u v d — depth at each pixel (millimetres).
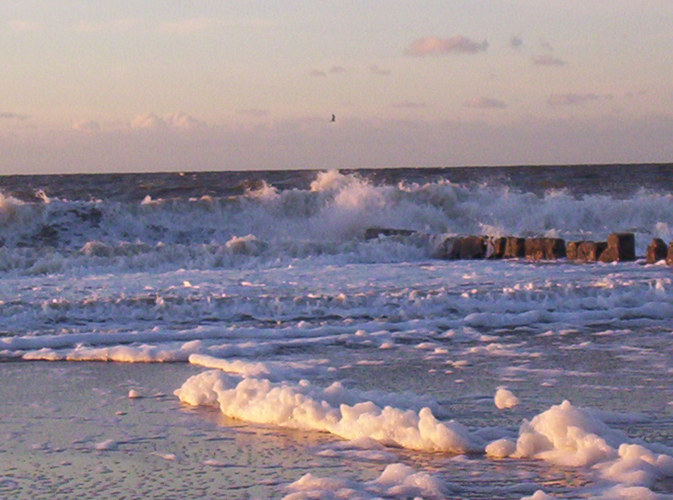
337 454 10094
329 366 15328
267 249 33531
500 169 136625
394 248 34625
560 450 9852
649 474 8875
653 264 30844
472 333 18641
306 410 11352
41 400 12977
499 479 9039
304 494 8469
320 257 33156
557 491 8641
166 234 44969
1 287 24078
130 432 11172
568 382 13891
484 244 34969
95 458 10031
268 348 16969
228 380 13039
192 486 9016
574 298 21922
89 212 44781
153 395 13320
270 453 10180
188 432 11148
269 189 48719
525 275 26969
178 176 118000
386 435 10547
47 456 10125
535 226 47688
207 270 28953
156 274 27531
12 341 17375
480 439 10430
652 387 13484
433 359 15922
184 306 20719
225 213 47094
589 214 48000
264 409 11680
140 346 16922
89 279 26047
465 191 49656
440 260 33938
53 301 20953
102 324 19594
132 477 9328
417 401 12219
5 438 10883
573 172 118125
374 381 14062
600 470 9203
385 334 18469
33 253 30562
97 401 12922
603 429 10156
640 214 47844
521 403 12484
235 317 20375
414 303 21391
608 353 16422
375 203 48031
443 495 8547
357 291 23047
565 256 34094
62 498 8688
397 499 8430
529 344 17406
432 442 10219
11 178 116438
